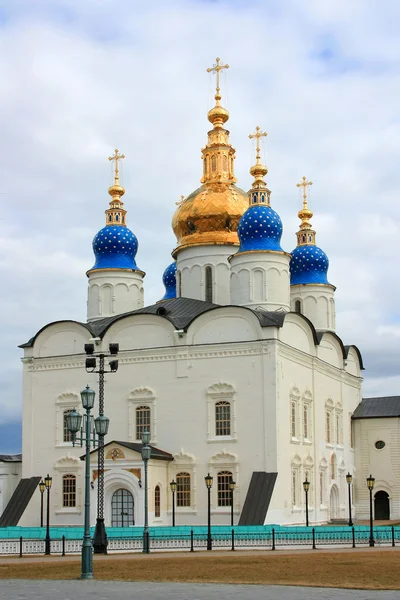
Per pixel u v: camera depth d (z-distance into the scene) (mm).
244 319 64812
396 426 82125
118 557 42031
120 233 80312
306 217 89125
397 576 31266
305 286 83562
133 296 79375
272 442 62312
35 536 56750
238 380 64125
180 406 65562
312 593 26531
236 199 79250
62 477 67938
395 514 80750
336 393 78625
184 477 64500
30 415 70438
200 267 77812
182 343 66250
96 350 68938
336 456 76625
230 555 42875
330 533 52281
